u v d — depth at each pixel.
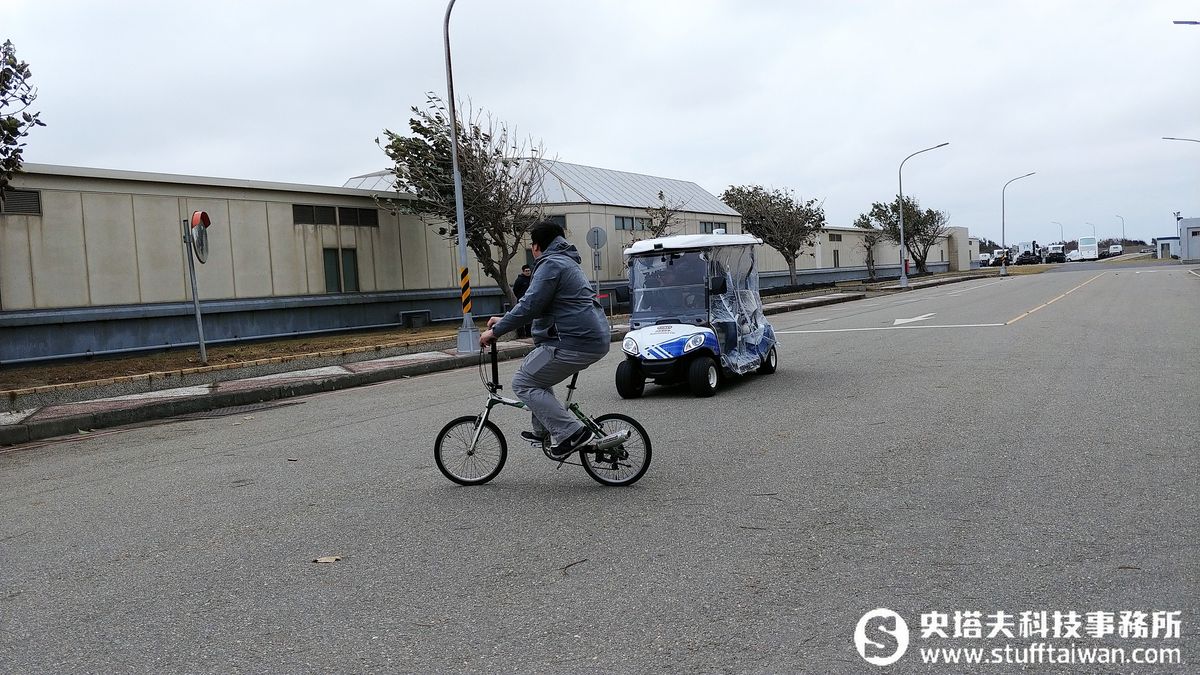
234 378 15.82
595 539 5.43
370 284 25.38
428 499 6.63
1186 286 34.78
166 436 10.79
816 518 5.67
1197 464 6.61
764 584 4.52
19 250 18.00
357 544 5.56
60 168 18.47
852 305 35.09
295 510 6.51
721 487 6.58
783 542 5.20
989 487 6.23
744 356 12.20
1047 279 51.75
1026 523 5.36
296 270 23.28
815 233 51.59
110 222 19.44
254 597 4.69
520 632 4.05
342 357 17.91
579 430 6.70
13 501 7.45
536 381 6.72
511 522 5.89
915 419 8.96
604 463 6.78
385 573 4.97
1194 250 84.75
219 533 5.99
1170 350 13.79
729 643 3.84
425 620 4.25
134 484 7.85
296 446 9.34
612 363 16.12
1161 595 4.19
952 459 7.13
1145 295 29.88
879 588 4.42
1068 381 11.04
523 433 7.05
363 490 7.04
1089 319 20.62
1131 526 5.21
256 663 3.85
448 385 14.42
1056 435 7.88
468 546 5.41
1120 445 7.36
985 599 4.23
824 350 16.31
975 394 10.36
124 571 5.25
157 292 20.23
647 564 4.91
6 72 14.06
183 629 4.29
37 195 18.28
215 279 21.41
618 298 12.03
